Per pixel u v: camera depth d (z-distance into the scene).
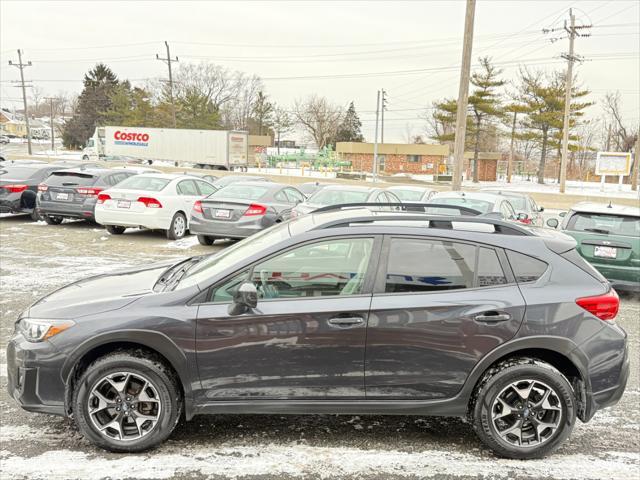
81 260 9.88
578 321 3.59
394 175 64.19
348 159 67.56
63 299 3.80
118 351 3.56
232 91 90.06
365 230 3.75
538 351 3.68
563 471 3.54
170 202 12.33
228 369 3.56
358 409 3.63
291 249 3.69
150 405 3.59
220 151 46.75
